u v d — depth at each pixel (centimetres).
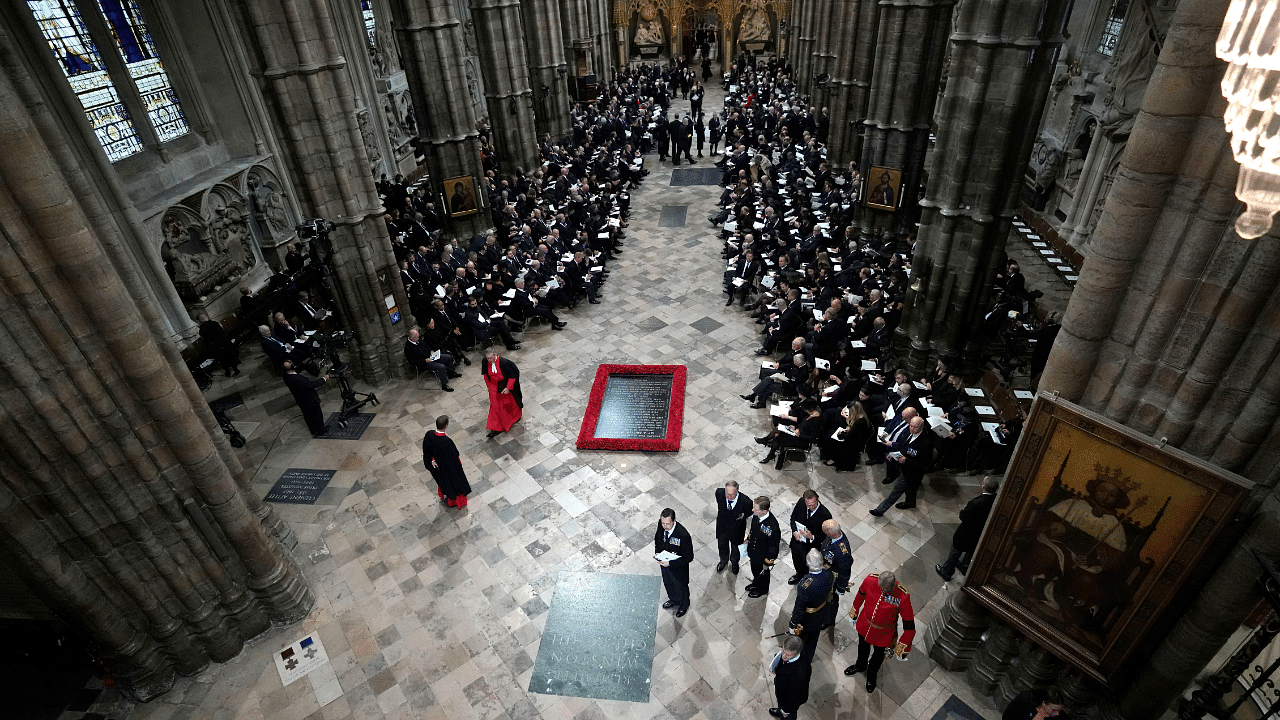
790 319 1508
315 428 1366
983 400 1294
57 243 652
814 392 1279
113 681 885
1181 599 615
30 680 912
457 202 2094
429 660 911
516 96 2488
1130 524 598
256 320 1652
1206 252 505
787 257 1825
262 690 888
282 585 962
